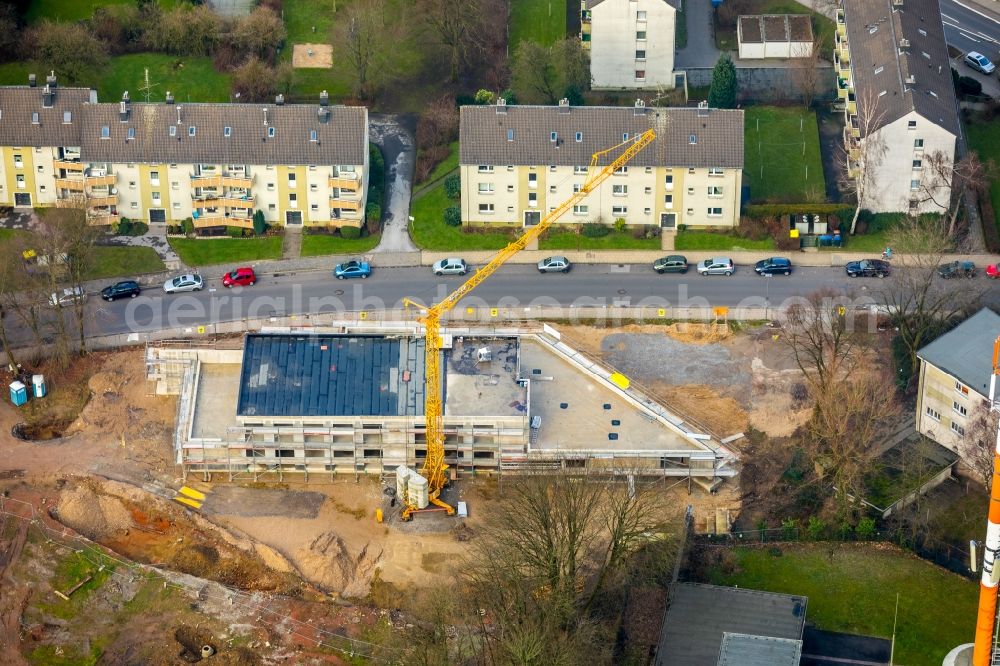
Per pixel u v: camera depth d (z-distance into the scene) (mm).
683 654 197000
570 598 199125
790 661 193875
